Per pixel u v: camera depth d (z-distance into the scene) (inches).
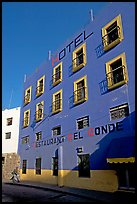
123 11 645.9
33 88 1154.7
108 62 661.3
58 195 567.2
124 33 625.3
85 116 708.0
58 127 862.5
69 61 869.2
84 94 744.3
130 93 565.6
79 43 826.2
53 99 924.0
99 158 613.0
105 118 625.0
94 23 762.8
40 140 972.6
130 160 457.1
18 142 1283.2
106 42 686.5
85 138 687.1
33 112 1096.8
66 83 856.9
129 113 552.7
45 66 1067.3
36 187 748.0
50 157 863.1
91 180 625.0
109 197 493.0
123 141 512.7
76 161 703.1
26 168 1056.2
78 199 502.3
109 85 633.0
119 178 542.6
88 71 740.7
